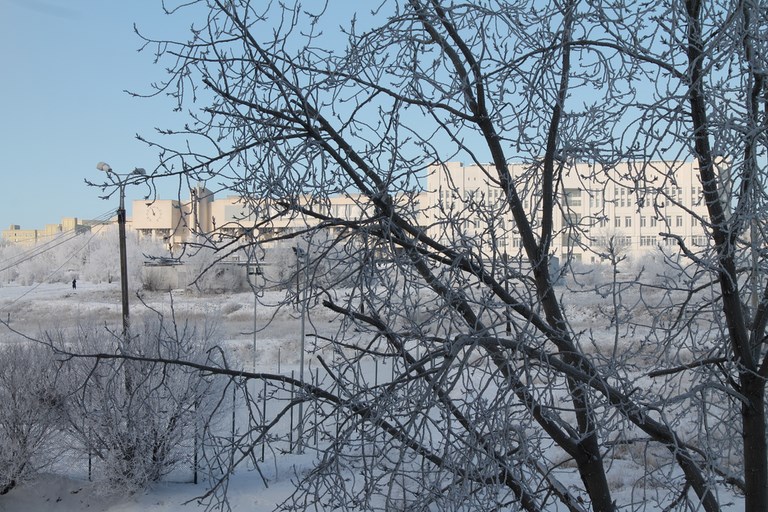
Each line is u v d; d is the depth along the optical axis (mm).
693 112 3506
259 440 3447
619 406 3035
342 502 3281
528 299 3361
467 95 3449
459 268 3279
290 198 3361
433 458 3205
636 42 3246
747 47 3242
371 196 3285
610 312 3846
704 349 4117
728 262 3559
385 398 3094
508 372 2959
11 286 62469
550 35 3547
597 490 3744
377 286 3334
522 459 3014
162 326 4074
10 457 10391
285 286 3338
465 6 3471
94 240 67750
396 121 3363
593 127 3416
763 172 3301
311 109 3439
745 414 3707
